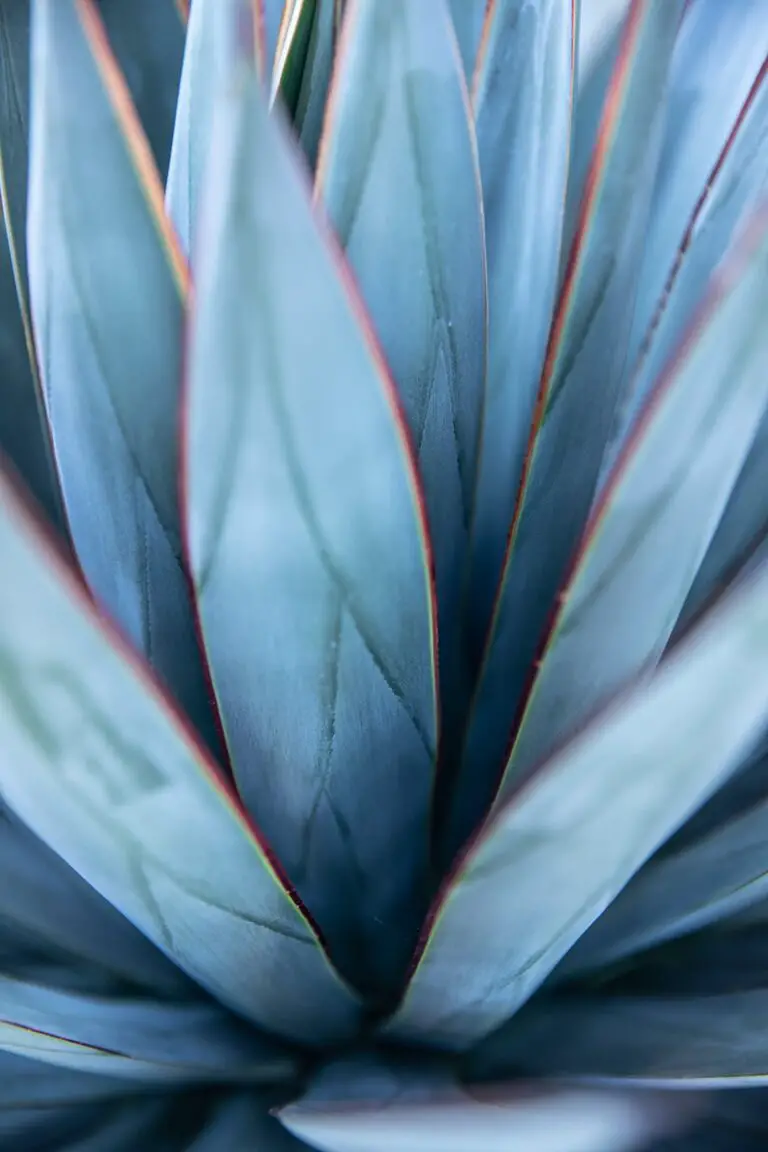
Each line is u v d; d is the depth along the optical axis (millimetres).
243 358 381
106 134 424
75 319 439
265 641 427
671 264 507
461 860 407
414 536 417
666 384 389
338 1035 479
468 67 538
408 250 458
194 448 394
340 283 375
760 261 375
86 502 460
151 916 440
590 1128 410
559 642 426
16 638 375
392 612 427
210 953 448
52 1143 475
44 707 386
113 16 552
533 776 390
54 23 413
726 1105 482
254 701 439
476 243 462
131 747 394
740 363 390
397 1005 478
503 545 498
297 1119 404
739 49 519
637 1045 466
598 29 551
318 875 475
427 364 469
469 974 441
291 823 465
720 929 501
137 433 450
